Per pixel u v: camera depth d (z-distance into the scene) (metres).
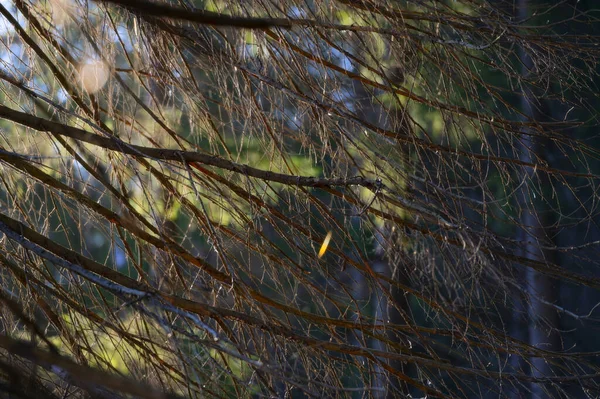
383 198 3.67
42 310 3.23
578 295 7.05
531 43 4.40
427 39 4.14
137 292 2.79
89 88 3.64
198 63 4.11
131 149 3.24
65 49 3.71
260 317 3.52
